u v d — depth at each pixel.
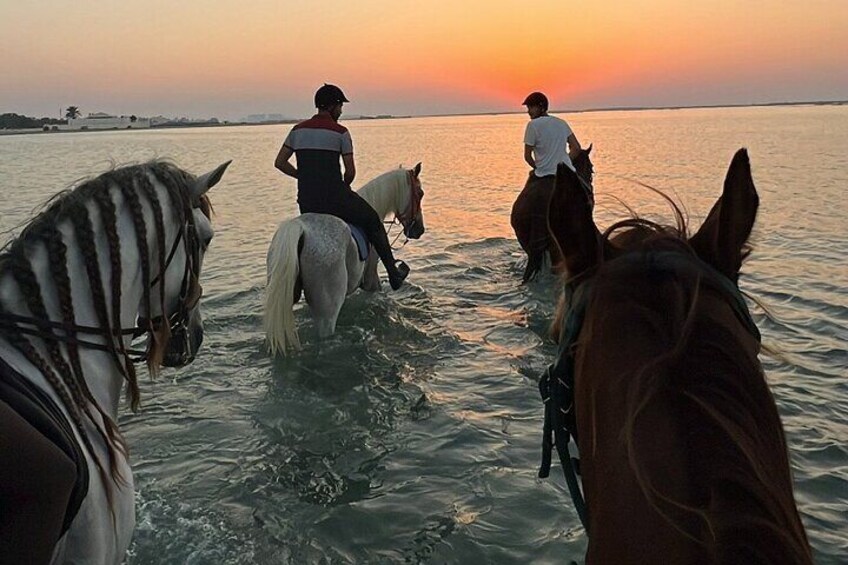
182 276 2.45
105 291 2.12
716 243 1.52
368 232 6.63
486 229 13.27
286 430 4.69
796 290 7.98
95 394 2.14
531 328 6.82
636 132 67.69
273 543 3.46
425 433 4.67
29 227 2.10
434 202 17.94
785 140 41.84
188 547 3.40
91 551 1.96
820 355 5.92
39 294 2.00
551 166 8.51
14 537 1.53
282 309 5.64
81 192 2.19
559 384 1.69
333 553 3.39
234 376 5.61
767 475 1.12
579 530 3.58
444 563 3.33
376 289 7.75
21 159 41.91
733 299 1.43
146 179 2.32
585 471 1.46
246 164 34.59
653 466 1.15
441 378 5.61
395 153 42.50
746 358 1.28
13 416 1.56
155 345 2.33
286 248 5.65
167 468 4.19
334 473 4.15
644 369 1.27
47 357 1.99
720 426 1.14
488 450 4.43
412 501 3.85
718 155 31.61
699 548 1.04
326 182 6.37
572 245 1.59
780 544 1.00
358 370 5.71
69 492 1.62
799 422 4.70
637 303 1.41
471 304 7.64
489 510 3.76
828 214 13.41
